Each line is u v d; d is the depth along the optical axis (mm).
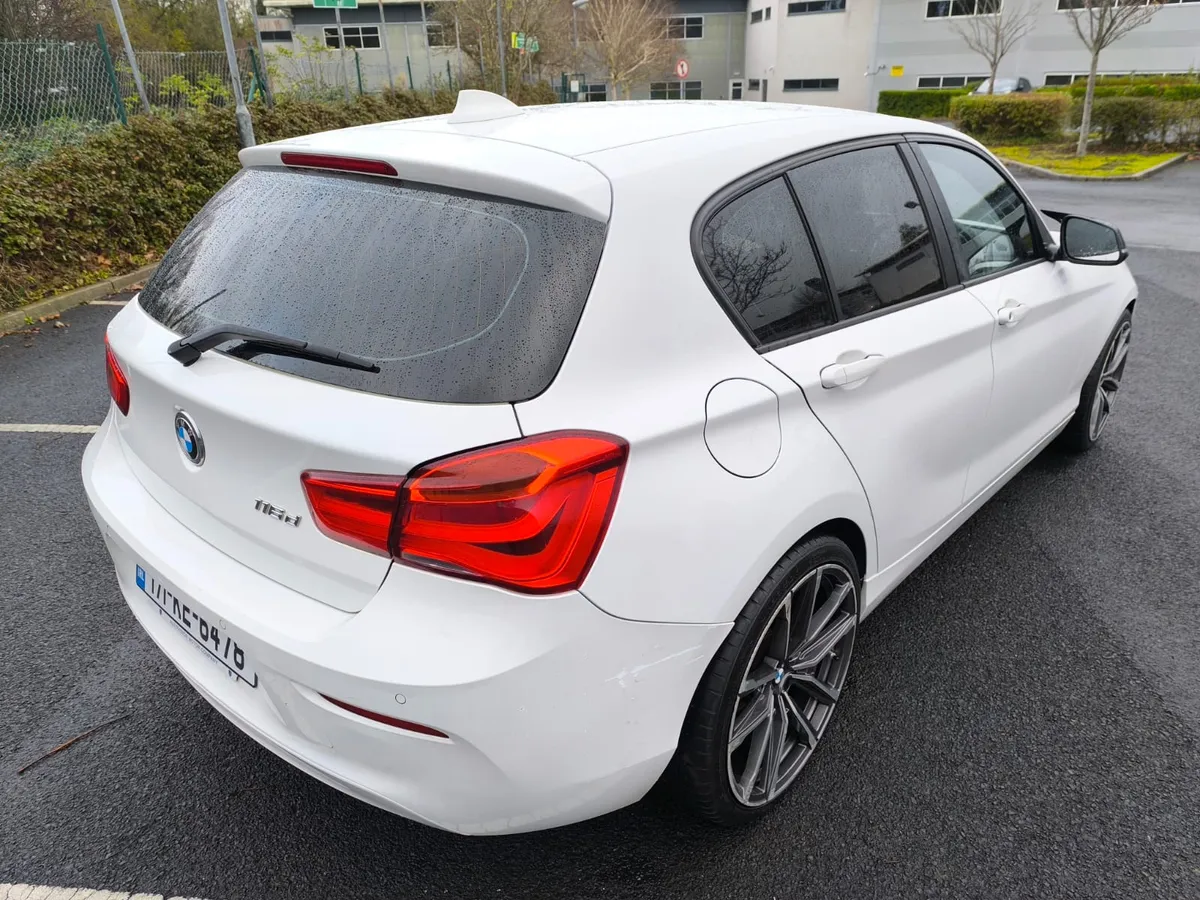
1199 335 6355
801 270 2152
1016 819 2201
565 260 1697
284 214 2012
